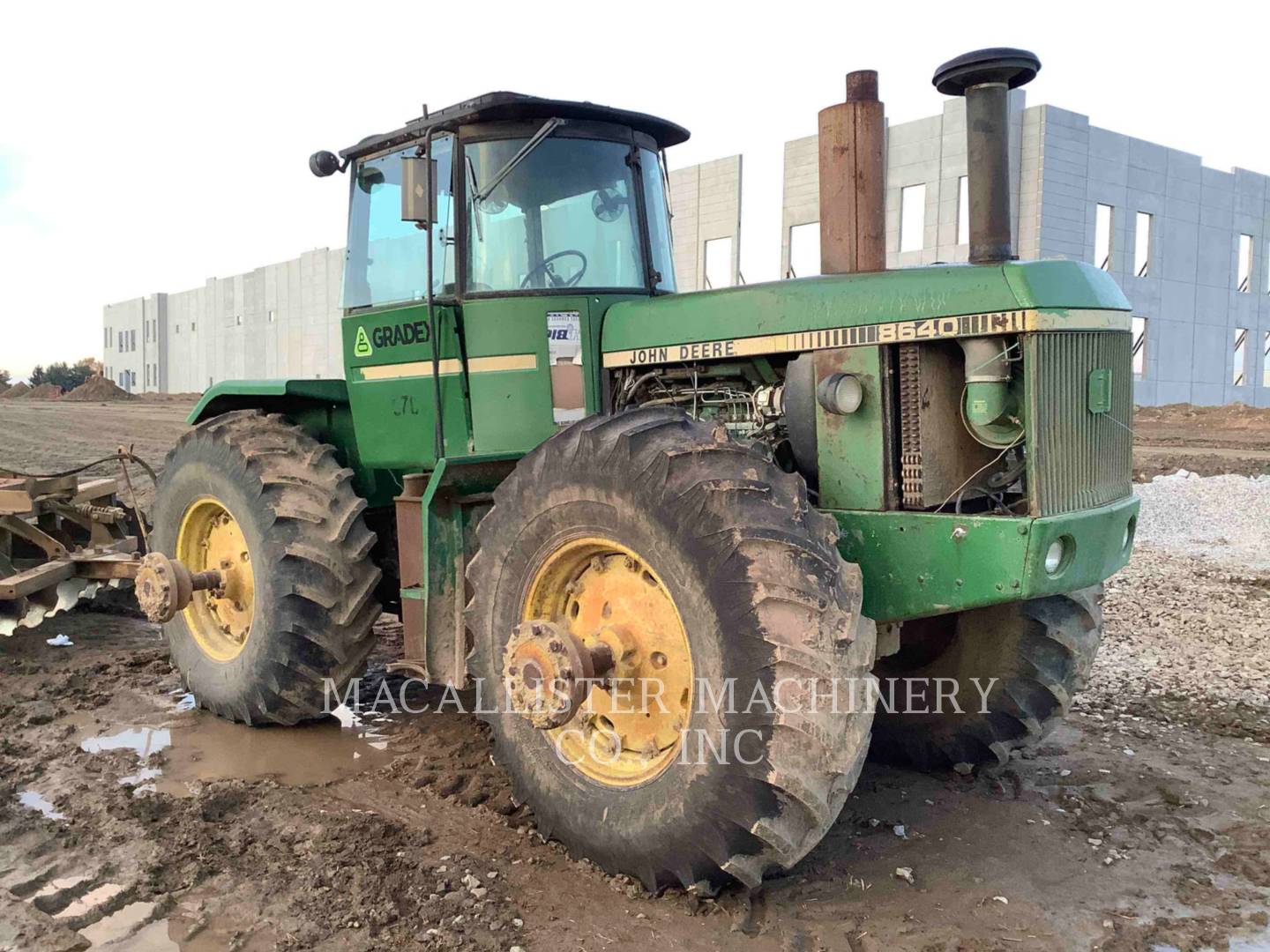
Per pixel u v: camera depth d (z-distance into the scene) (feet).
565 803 11.32
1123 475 11.88
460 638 13.39
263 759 14.82
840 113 12.91
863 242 12.92
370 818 12.53
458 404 14.79
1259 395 102.58
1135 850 12.06
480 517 13.89
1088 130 82.58
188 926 10.12
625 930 10.10
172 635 17.58
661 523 10.39
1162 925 10.37
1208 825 12.64
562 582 11.83
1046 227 80.64
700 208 95.91
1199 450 56.03
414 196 13.80
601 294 14.28
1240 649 20.15
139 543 22.50
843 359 11.55
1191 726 16.14
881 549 11.24
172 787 13.71
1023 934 10.19
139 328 199.41
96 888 10.82
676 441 10.82
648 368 13.69
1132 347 12.00
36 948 9.64
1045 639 13.41
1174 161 90.22
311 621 15.35
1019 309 10.36
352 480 17.37
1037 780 14.11
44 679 18.26
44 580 19.52
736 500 10.03
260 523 15.62
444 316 14.70
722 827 9.82
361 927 10.07
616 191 14.76
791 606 9.62
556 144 14.30
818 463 11.83
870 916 10.52
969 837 12.38
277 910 10.37
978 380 10.71
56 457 53.72
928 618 14.14
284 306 152.56
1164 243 91.30
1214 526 33.83
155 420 81.10
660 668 10.96
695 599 10.09
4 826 12.25
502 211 14.19
